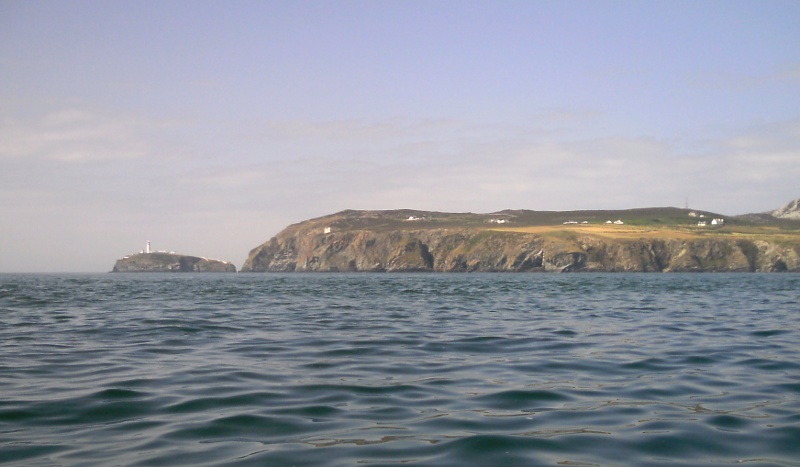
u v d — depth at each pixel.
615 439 10.04
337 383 14.38
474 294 56.66
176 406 12.12
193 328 25.75
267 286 79.38
